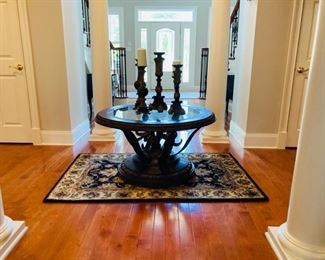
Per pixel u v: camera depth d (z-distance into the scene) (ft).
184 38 27.27
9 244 5.18
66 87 10.71
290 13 9.85
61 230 5.82
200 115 7.62
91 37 11.05
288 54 10.18
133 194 7.24
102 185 7.71
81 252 5.18
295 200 4.76
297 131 10.90
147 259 5.02
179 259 5.03
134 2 26.32
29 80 10.57
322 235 4.57
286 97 10.57
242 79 11.38
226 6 10.57
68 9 10.70
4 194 7.23
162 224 6.04
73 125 11.37
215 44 10.94
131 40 27.20
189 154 10.21
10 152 10.30
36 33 10.18
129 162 8.25
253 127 10.93
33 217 6.25
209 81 11.35
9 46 10.27
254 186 7.75
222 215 6.40
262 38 10.07
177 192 7.37
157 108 8.12
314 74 4.25
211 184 7.84
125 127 6.86
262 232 5.81
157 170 7.63
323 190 4.40
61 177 8.18
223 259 5.04
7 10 9.95
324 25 4.08
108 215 6.36
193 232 5.79
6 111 10.91
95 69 11.26
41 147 10.87
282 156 10.15
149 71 27.89
